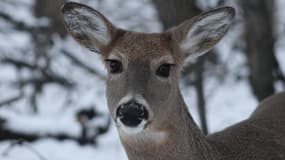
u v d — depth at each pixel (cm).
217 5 1709
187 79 1664
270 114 1147
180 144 977
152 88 953
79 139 1570
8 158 1430
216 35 1030
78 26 1029
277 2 1914
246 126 1102
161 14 1633
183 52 1009
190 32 1010
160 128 960
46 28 1725
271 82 1628
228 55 1839
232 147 1060
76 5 1019
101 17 1005
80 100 1720
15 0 1933
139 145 960
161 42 982
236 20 1733
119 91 957
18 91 1783
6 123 1530
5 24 1828
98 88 1773
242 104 1820
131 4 1920
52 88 1798
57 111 1698
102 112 1628
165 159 969
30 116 1589
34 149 1421
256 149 1073
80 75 1800
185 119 991
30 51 1761
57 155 1502
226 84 1883
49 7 1741
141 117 930
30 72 1770
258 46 1623
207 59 1733
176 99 978
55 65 1795
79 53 1816
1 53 1767
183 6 1614
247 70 1798
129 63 961
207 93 1838
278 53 2048
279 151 1088
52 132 1558
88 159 1508
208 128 1652
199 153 1009
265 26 1620
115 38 998
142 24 1852
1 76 1856
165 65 970
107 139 1589
